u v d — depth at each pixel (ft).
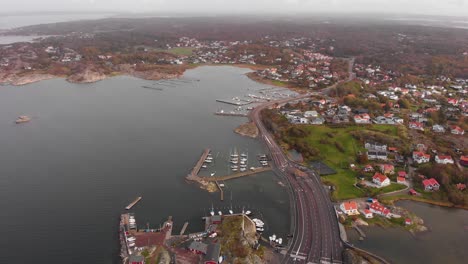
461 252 388.57
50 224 422.82
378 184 513.86
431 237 411.75
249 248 375.25
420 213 456.04
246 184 526.57
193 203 472.03
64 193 491.72
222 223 415.85
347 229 420.36
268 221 435.12
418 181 520.83
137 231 405.39
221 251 367.66
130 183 521.65
